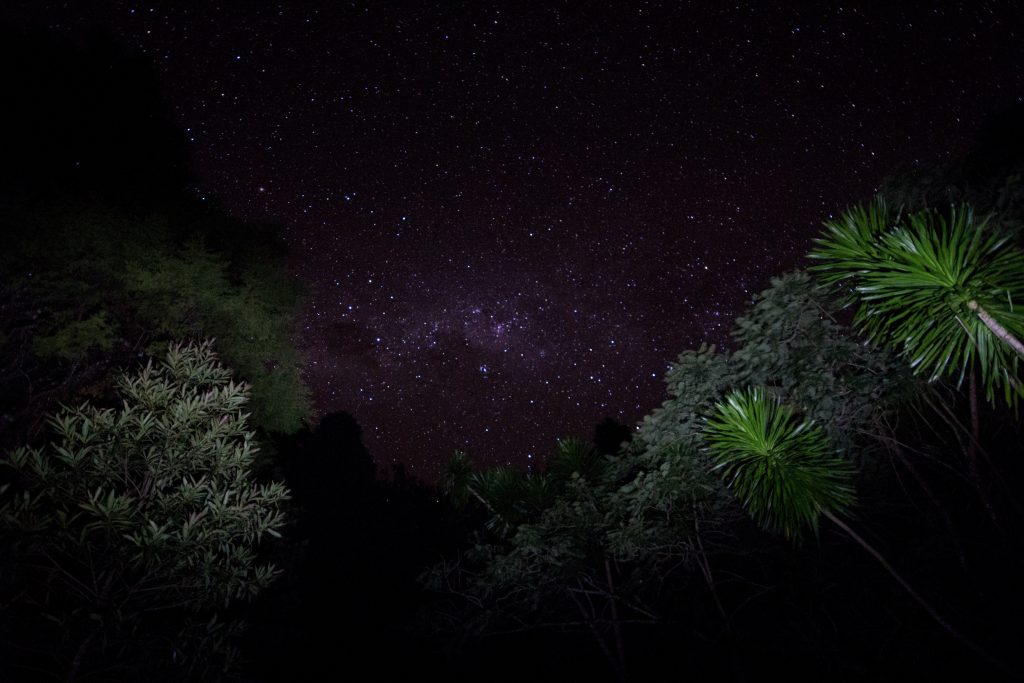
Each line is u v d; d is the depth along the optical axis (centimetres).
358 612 1814
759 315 528
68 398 920
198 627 502
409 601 1970
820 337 506
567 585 754
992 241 129
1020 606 427
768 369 525
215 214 1270
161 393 545
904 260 137
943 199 451
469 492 873
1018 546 430
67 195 912
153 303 1004
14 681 450
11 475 520
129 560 476
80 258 914
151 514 505
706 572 641
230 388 568
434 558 2109
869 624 560
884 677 544
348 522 2377
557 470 825
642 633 912
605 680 946
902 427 532
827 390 485
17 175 914
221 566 514
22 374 884
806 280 500
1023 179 393
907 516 561
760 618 672
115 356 971
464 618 827
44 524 451
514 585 761
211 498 531
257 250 1331
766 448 264
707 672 751
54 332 898
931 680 499
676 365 581
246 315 1153
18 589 475
